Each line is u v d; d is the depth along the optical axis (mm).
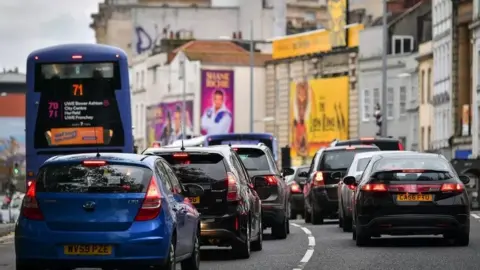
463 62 147625
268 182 50094
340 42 184875
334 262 37375
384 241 46531
